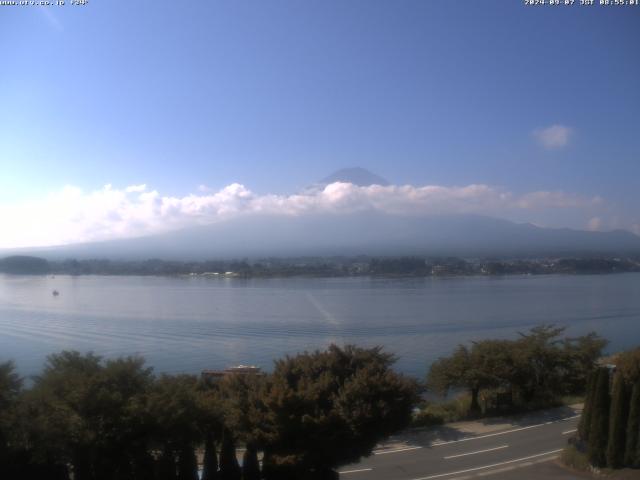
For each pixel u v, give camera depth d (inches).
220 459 638.5
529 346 1196.5
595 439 741.3
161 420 580.1
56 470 605.9
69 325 3216.0
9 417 571.2
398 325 3248.0
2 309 3922.2
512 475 746.8
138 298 4788.4
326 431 634.8
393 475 763.4
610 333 2888.8
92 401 576.7
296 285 6028.5
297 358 757.9
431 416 1045.8
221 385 741.9
